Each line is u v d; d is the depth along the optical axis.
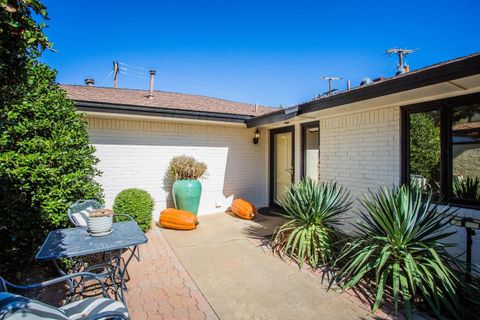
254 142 8.05
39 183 3.52
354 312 2.76
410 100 3.99
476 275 3.18
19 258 3.46
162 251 4.48
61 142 3.73
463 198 3.54
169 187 6.82
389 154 4.40
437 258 2.76
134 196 5.44
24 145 3.43
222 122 6.81
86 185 4.07
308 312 2.77
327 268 3.79
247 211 6.64
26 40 1.78
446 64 2.69
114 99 6.95
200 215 7.18
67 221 3.70
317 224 4.20
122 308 2.05
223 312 2.77
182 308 2.84
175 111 6.12
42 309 1.44
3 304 1.38
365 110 4.79
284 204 4.80
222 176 7.57
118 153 6.26
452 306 2.71
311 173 6.23
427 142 3.95
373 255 3.27
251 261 4.07
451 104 3.62
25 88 3.47
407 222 3.02
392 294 3.04
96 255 4.14
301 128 6.54
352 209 4.99
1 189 3.21
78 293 2.90
